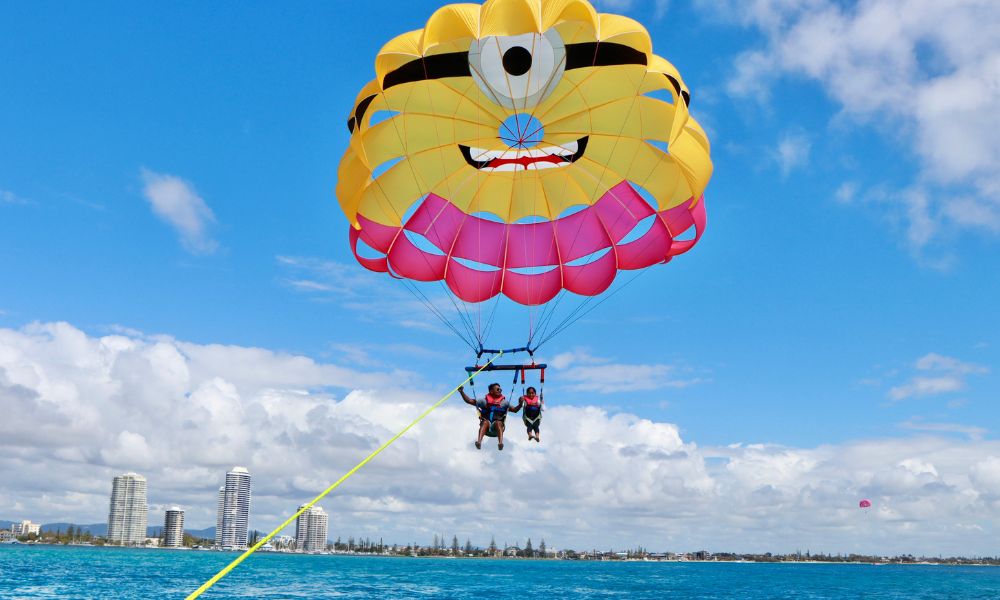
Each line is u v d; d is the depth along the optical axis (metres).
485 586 73.62
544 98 17.27
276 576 77.06
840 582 112.81
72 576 63.97
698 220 18.45
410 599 51.88
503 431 16.53
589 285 19.62
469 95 17.22
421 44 15.31
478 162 18.81
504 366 16.75
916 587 96.69
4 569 69.44
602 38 15.23
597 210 19.42
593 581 94.88
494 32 14.62
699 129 17.52
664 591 75.31
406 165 18.42
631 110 17.25
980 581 124.00
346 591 57.53
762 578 127.75
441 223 19.42
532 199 19.56
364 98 16.27
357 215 18.38
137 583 57.88
